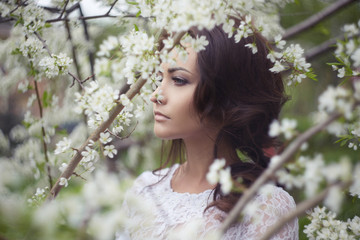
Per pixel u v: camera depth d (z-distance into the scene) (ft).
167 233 3.86
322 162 1.77
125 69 2.77
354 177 1.58
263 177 1.72
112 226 1.66
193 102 3.66
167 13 2.74
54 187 3.21
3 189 2.01
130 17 4.80
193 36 3.67
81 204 1.70
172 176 4.78
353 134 3.08
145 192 4.64
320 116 1.98
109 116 3.16
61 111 6.63
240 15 2.93
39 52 3.96
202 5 2.51
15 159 5.90
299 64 3.36
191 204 4.07
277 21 5.90
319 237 3.26
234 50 3.74
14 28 4.50
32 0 4.08
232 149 4.17
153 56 2.84
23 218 1.56
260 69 3.93
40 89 6.48
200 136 4.10
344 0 6.16
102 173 1.74
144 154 8.89
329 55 7.55
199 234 3.66
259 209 3.54
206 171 4.23
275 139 4.19
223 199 3.71
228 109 3.78
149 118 8.14
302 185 1.86
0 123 8.04
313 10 6.94
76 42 5.97
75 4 4.75
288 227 3.57
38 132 4.94
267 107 3.98
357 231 3.22
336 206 1.55
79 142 6.86
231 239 3.61
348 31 2.59
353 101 1.70
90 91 2.94
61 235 1.60
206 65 3.61
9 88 6.72
